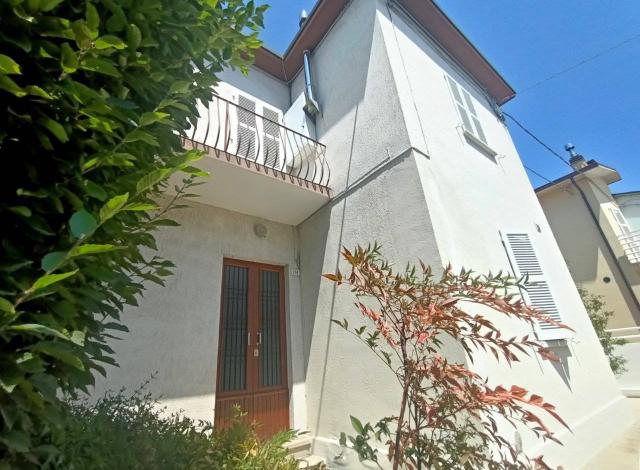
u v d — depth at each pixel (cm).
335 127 453
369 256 154
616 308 683
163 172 82
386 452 277
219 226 418
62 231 85
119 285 112
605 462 280
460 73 552
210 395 336
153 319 329
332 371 367
